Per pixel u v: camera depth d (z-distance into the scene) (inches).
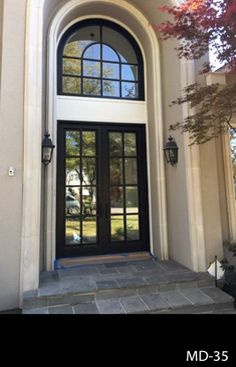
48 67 171.6
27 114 137.9
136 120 202.4
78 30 199.8
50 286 136.8
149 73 201.8
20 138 137.2
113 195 196.7
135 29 207.0
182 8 123.0
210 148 168.9
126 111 201.0
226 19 105.5
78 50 197.2
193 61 168.2
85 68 197.2
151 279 146.5
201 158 166.4
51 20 176.2
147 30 196.9
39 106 142.0
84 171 191.5
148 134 202.5
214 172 168.7
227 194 175.2
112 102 198.4
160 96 192.5
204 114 137.0
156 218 192.4
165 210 188.7
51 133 170.4
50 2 165.5
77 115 189.2
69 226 186.4
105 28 205.6
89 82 196.7
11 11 140.9
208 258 161.8
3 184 132.5
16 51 139.7
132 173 202.1
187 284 144.8
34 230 135.9
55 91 176.1
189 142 163.6
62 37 192.4
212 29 114.4
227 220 174.1
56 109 181.9
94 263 177.0
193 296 135.5
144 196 202.1
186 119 144.5
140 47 209.2
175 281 143.9
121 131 201.0
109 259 183.0
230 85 124.0
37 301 124.5
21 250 133.0
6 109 135.5
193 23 120.0
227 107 124.1
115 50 205.9
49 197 166.1
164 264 174.2
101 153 194.9
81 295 130.0
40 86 143.2
